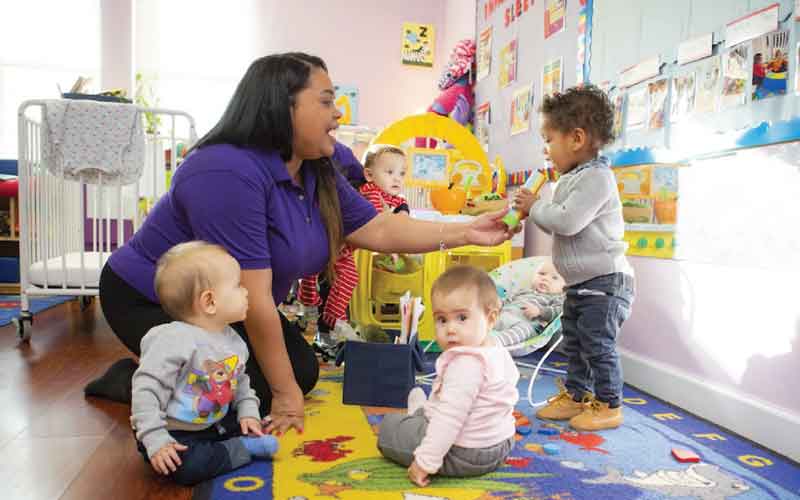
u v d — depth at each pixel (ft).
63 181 9.06
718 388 5.04
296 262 4.84
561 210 4.83
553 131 5.13
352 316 8.39
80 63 14.38
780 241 4.43
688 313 5.45
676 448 4.37
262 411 4.75
